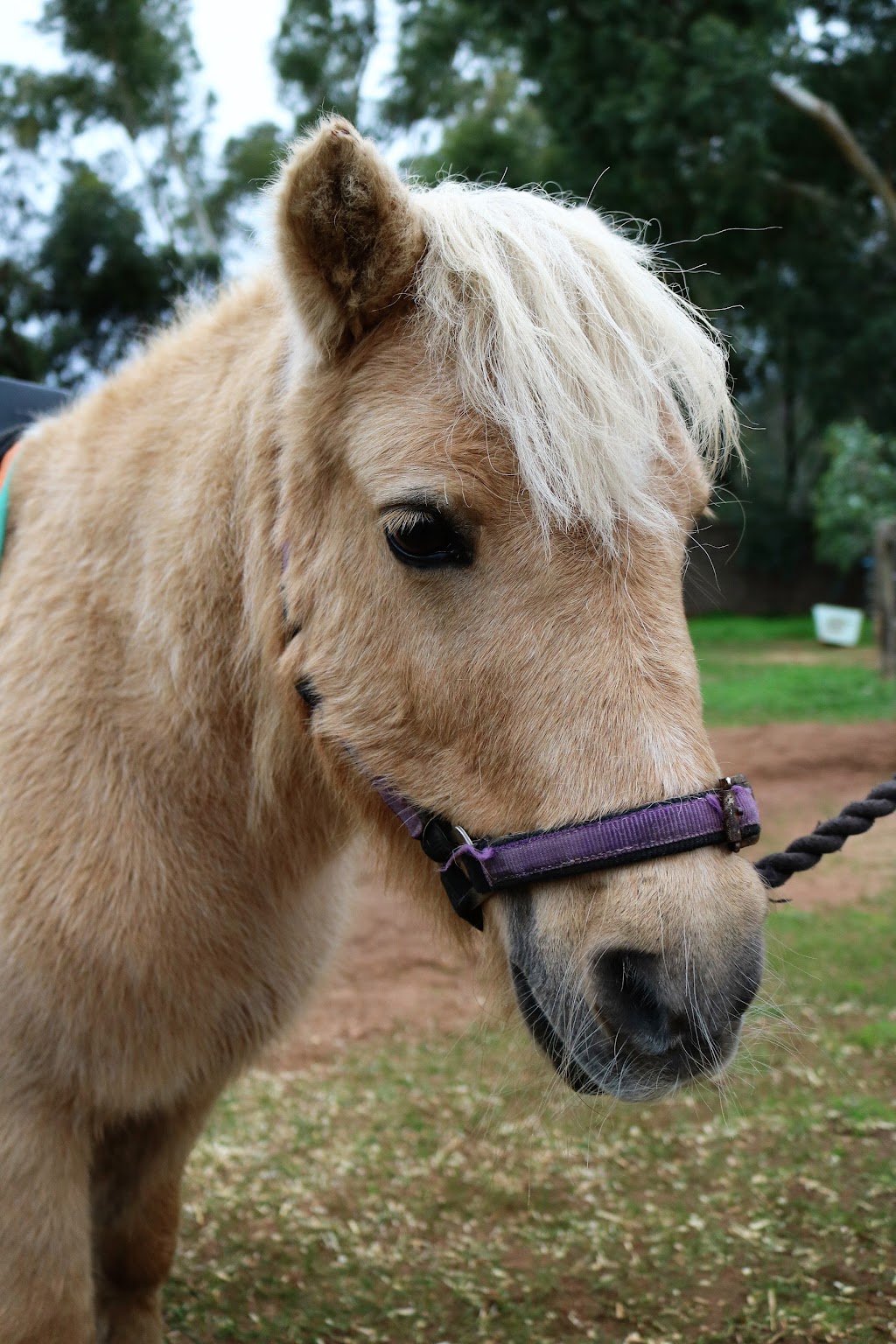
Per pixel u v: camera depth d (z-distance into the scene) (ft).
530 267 4.93
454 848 5.28
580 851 4.64
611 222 6.68
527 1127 10.66
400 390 5.17
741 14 53.52
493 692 4.92
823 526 64.59
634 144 51.75
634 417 4.72
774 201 64.28
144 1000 6.22
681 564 5.27
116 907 6.10
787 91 55.06
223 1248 9.18
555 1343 7.71
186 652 6.43
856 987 13.67
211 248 80.02
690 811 4.62
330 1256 8.99
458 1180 10.05
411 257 5.22
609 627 4.76
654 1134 10.57
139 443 6.95
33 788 6.31
